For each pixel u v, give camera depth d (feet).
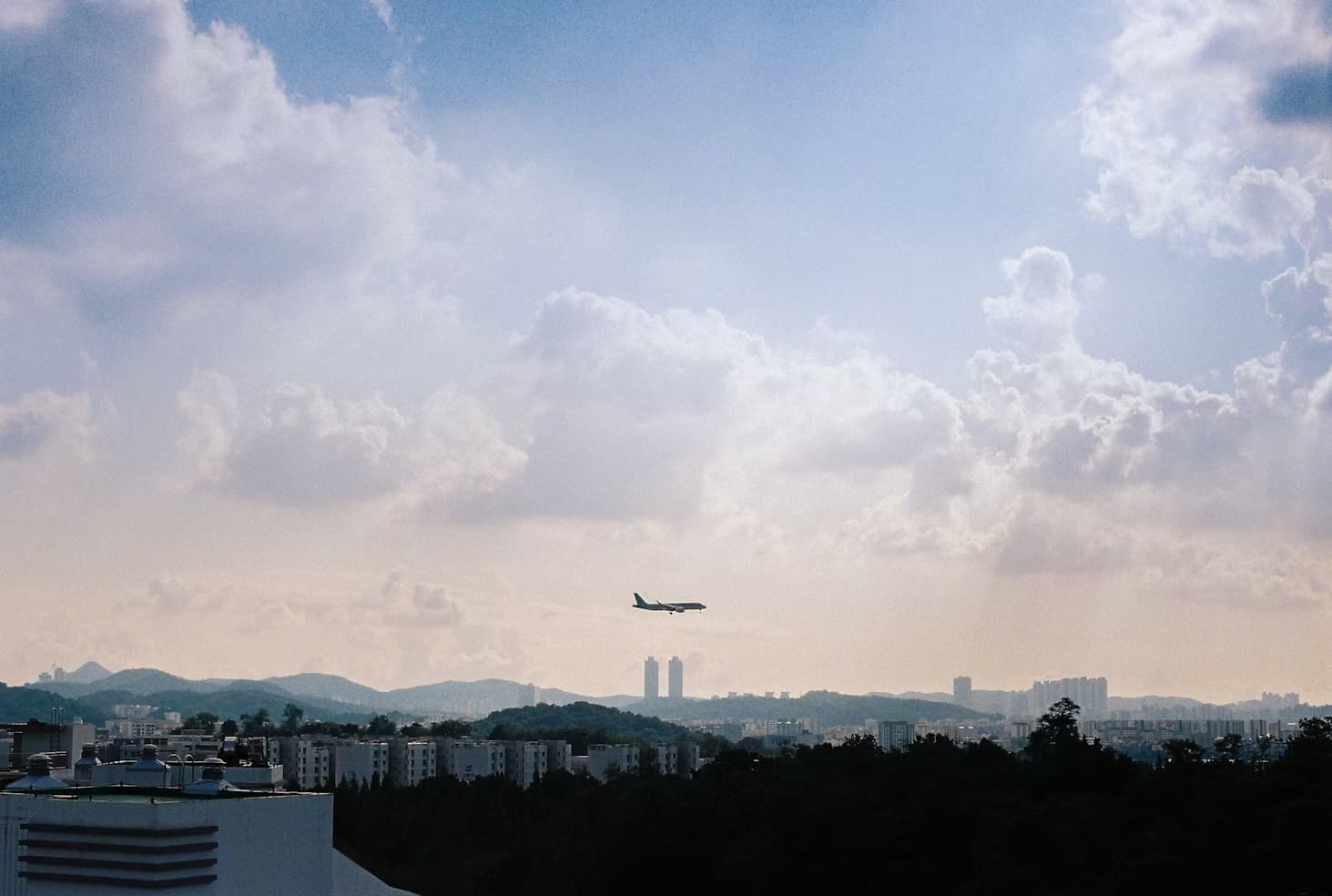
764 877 494.18
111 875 209.77
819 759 614.75
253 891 224.33
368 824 611.06
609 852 535.19
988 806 532.32
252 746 339.16
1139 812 531.91
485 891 547.08
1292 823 447.42
